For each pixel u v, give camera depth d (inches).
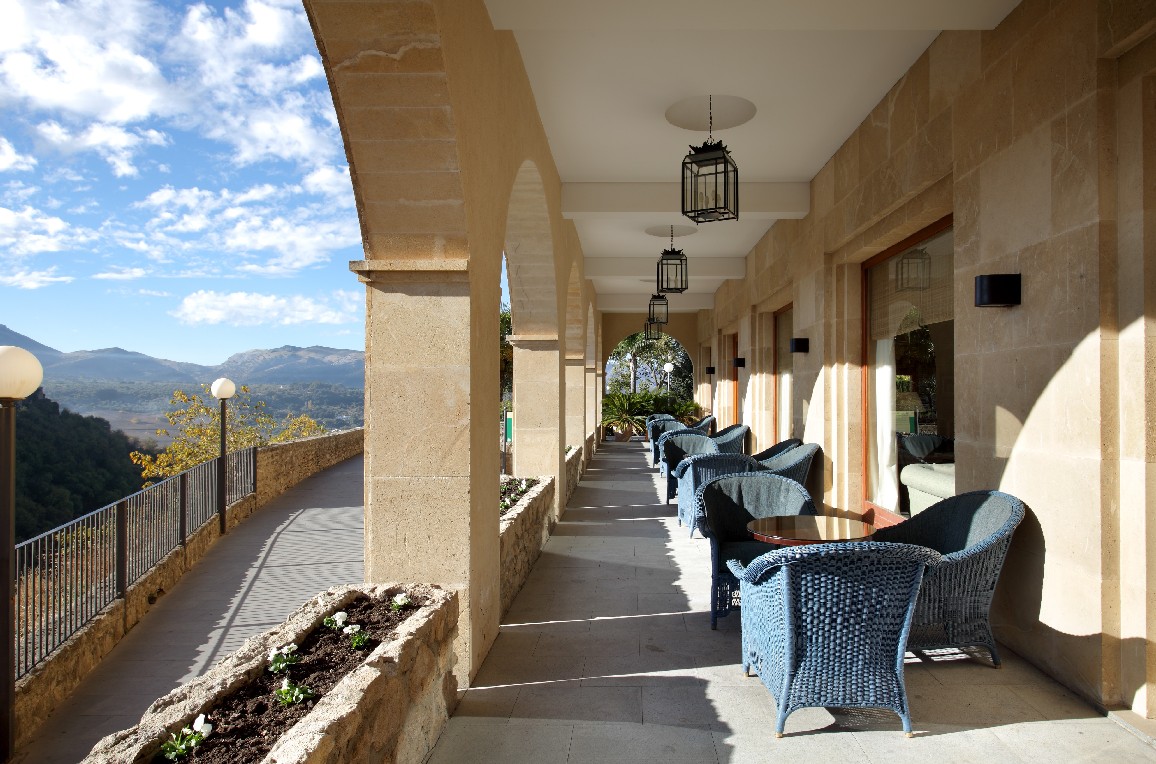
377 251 115.5
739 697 112.5
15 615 153.2
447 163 106.8
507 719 104.9
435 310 116.8
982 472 131.4
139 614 224.8
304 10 92.4
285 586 259.8
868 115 188.2
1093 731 98.1
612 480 400.8
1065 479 107.6
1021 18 116.7
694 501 235.0
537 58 159.0
